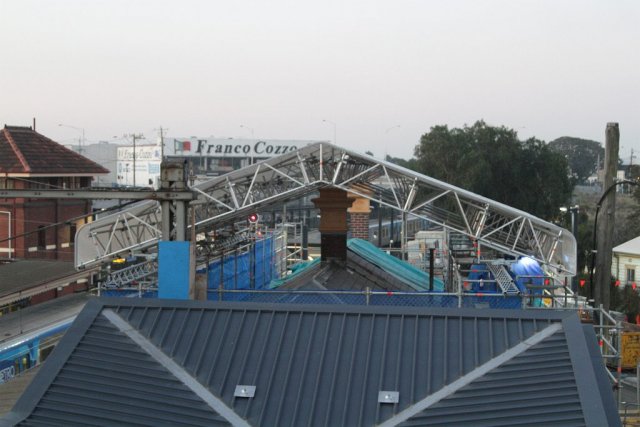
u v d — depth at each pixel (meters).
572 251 22.61
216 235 27.36
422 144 79.88
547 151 77.31
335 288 23.80
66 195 16.53
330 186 24.88
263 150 99.62
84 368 11.91
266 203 24.33
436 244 36.88
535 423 10.27
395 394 11.07
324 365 11.67
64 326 25.88
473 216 25.25
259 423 10.77
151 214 24.06
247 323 12.62
